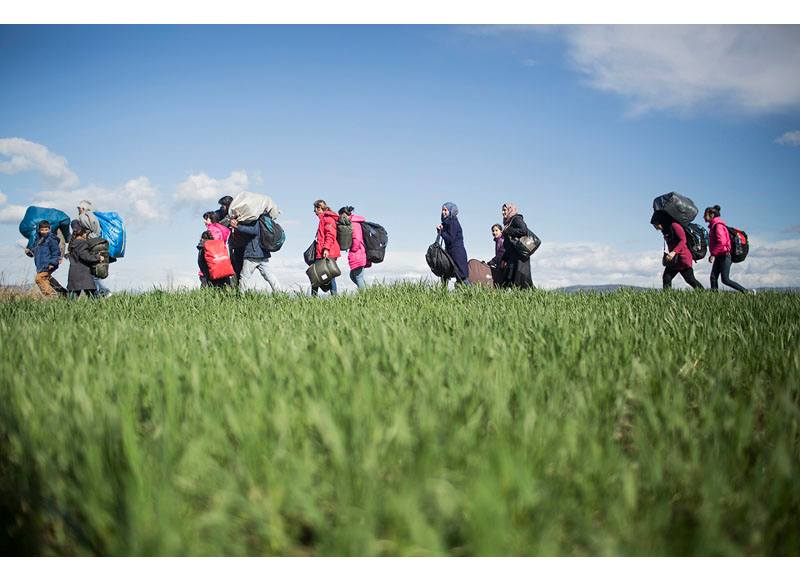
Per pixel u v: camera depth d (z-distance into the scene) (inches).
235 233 404.5
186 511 63.9
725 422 84.0
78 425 78.3
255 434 75.0
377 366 115.3
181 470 69.1
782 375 119.6
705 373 126.9
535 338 154.2
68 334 163.9
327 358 117.0
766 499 66.5
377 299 328.8
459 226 433.4
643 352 137.9
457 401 89.8
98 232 419.5
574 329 168.7
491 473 63.6
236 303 312.0
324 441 75.5
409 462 68.6
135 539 56.8
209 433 77.7
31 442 76.5
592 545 59.6
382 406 89.7
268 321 208.2
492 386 96.0
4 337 161.0
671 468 71.0
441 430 76.9
